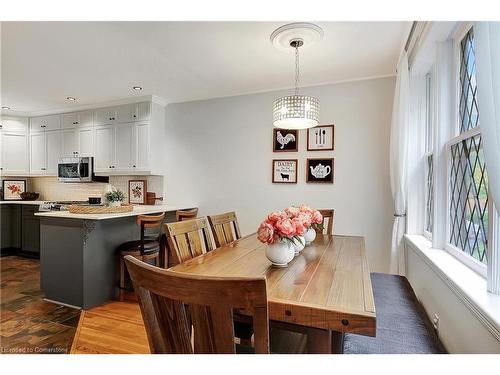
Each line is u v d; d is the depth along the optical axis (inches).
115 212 114.5
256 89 141.4
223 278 26.2
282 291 44.3
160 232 138.7
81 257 102.0
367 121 125.1
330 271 55.2
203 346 28.9
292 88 137.4
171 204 163.2
